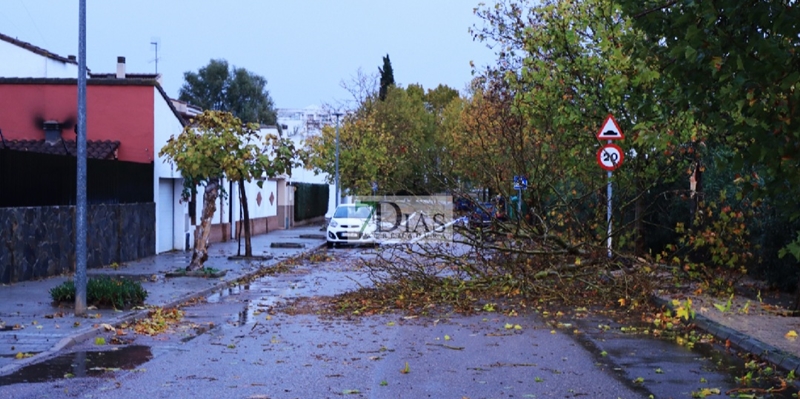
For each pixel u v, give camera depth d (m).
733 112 8.74
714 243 15.72
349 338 11.34
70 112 25.34
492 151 22.58
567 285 15.52
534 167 18.16
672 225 21.55
